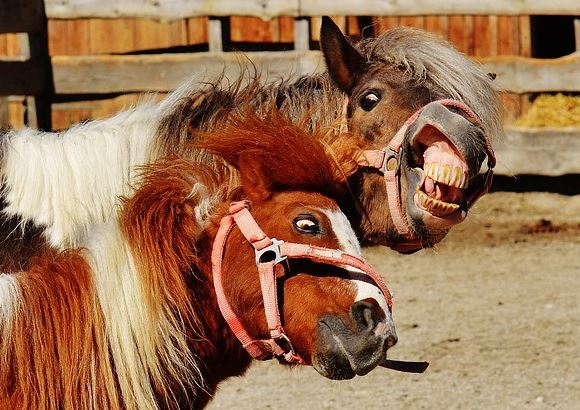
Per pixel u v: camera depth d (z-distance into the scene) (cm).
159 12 1908
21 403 586
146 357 597
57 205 809
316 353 607
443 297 1538
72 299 596
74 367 588
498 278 1625
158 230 612
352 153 688
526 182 1919
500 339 1370
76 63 1886
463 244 1811
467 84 890
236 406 1166
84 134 834
